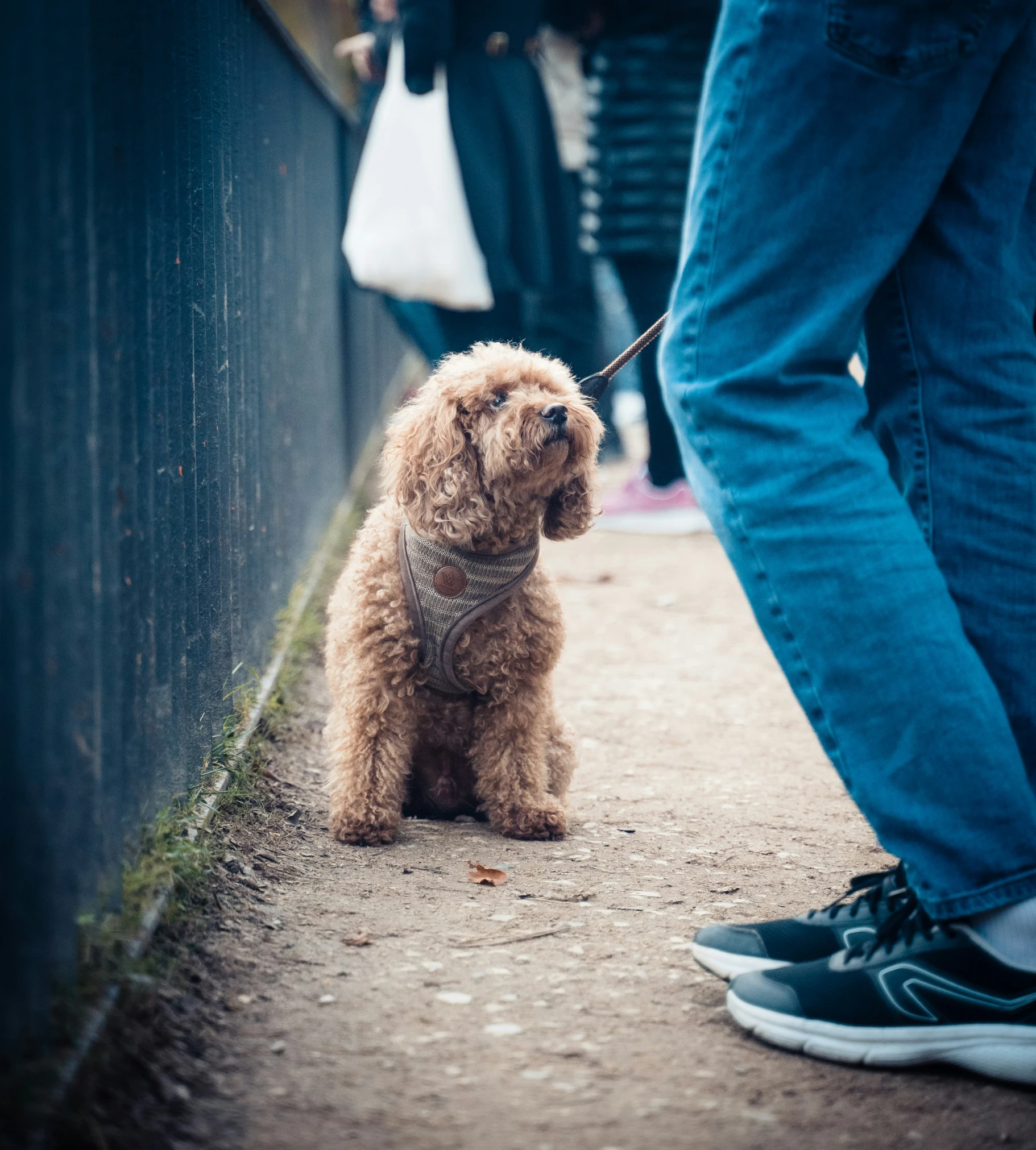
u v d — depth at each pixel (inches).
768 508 71.8
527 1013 79.7
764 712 165.0
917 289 78.4
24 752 62.6
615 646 198.8
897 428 80.5
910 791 69.7
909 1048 73.3
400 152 225.1
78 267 72.8
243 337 140.0
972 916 71.7
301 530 199.6
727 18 74.0
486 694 117.7
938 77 71.0
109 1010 71.4
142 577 89.5
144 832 89.8
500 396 116.2
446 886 103.3
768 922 84.6
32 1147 58.7
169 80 102.6
